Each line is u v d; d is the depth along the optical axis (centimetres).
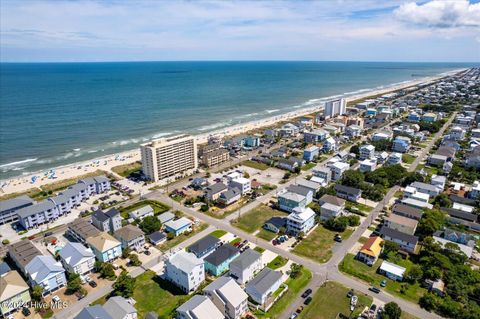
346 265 9825
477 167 17500
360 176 15462
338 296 8544
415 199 13662
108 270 9250
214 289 7856
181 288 8831
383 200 14162
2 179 16550
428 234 11300
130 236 10525
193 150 17925
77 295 8525
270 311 8012
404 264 9888
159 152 16238
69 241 11244
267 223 11938
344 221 11812
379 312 7925
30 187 15575
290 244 10981
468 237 10731
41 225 12319
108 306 7494
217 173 17625
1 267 9181
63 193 13600
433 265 9506
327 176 16025
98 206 13750
